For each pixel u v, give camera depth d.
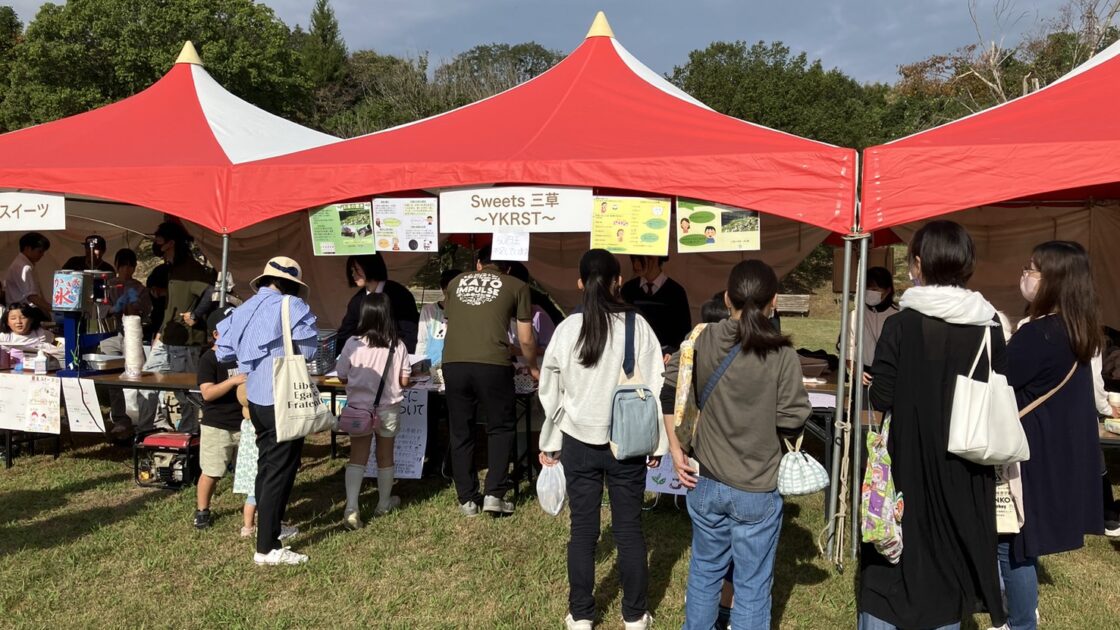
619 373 3.11
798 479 2.63
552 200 4.48
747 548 2.70
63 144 5.76
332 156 5.01
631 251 4.40
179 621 3.42
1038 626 3.44
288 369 3.76
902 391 2.57
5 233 9.66
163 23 29.88
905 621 2.54
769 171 4.13
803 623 3.50
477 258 4.77
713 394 2.71
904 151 3.92
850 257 4.05
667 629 3.39
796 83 29.38
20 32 39.59
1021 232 8.09
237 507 4.86
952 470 2.51
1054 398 2.87
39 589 3.68
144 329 6.81
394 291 5.71
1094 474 2.91
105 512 4.75
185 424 5.82
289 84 34.00
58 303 5.31
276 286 3.96
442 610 3.57
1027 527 2.84
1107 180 3.61
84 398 5.26
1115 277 7.69
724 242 4.25
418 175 4.64
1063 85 4.70
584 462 3.14
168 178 5.04
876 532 2.53
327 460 6.04
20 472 5.57
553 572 3.97
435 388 5.34
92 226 10.09
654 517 4.89
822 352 6.28
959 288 2.55
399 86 31.97
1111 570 4.16
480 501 4.95
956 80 23.09
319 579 3.83
